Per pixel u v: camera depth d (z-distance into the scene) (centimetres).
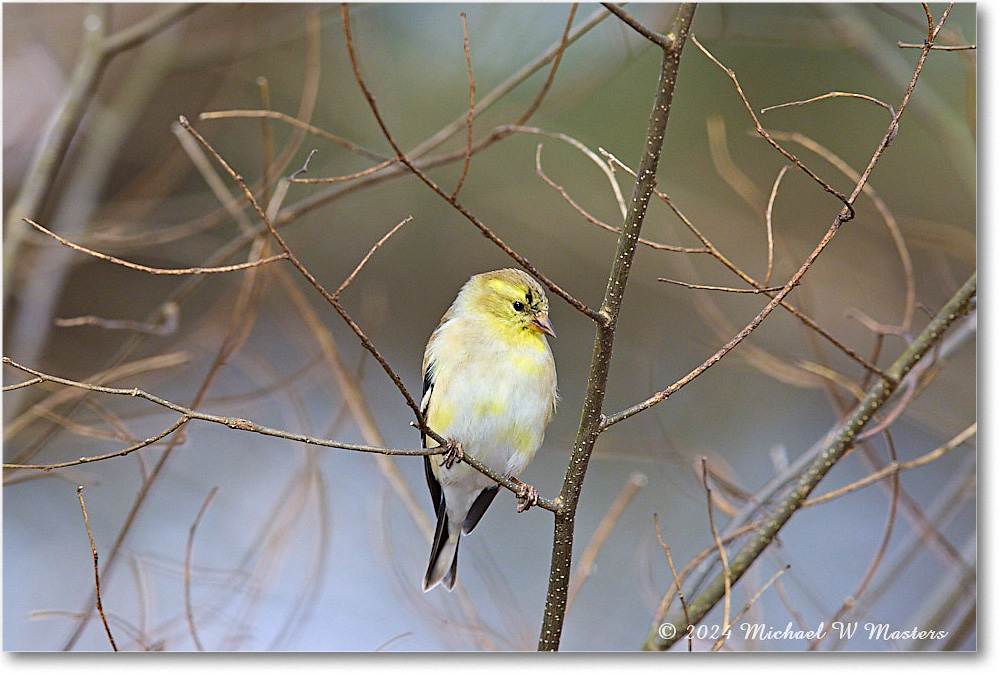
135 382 1202
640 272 1426
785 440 1393
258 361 1207
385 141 1404
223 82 1362
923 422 1100
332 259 1484
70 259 1083
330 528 1103
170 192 1391
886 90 1354
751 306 1402
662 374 1442
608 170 647
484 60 1388
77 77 1017
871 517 1323
